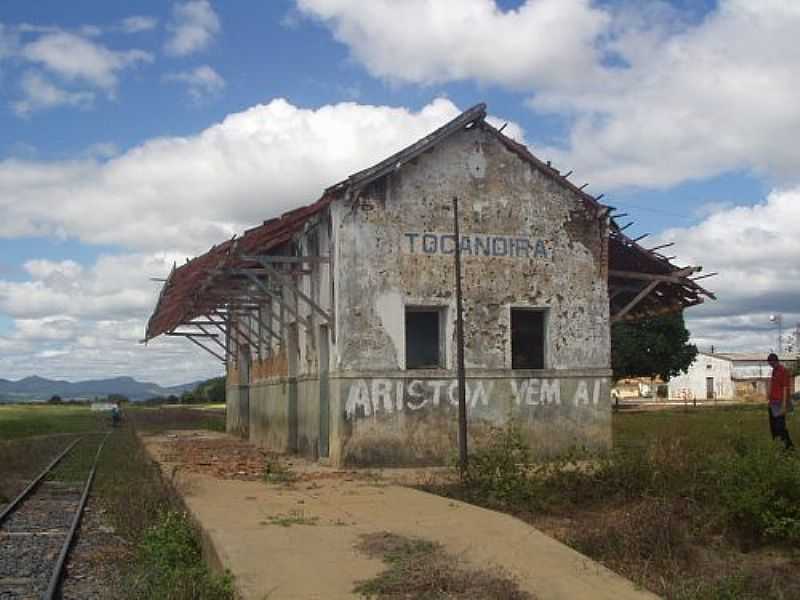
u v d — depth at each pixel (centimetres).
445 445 1722
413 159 1762
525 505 1208
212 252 1936
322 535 952
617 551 926
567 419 1820
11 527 1354
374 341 1706
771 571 854
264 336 2664
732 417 3203
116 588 928
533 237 1839
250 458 2092
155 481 1739
